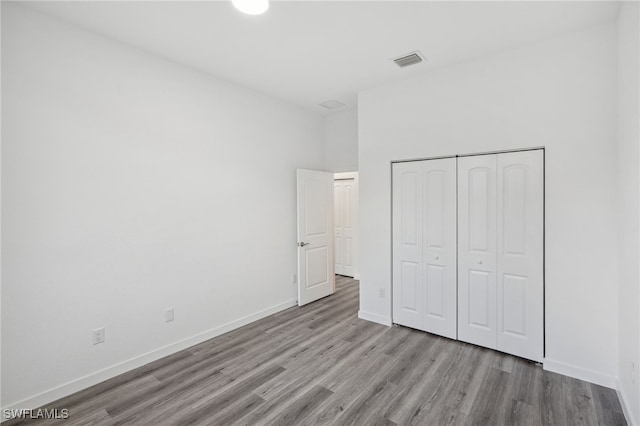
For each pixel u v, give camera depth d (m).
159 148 2.80
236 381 2.42
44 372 2.16
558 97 2.46
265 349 2.95
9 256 2.02
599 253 2.31
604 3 2.05
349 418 1.99
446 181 3.06
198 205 3.10
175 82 2.91
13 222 2.04
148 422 1.97
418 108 3.22
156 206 2.78
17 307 2.05
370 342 3.07
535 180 2.58
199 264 3.11
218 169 3.28
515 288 2.70
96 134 2.41
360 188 3.67
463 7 2.11
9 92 2.02
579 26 2.32
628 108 1.91
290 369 2.58
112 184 2.50
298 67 3.04
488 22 2.28
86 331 2.36
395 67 3.03
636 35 1.75
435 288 3.19
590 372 2.34
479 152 2.85
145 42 2.56
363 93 3.63
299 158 4.28
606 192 2.28
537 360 2.60
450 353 2.81
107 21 2.27
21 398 2.07
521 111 2.63
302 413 2.04
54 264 2.21
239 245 3.50
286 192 4.09
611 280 2.26
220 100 3.30
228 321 3.38
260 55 2.80
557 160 2.47
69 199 2.28
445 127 3.04
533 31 2.40
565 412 2.02
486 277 2.86
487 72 2.80
